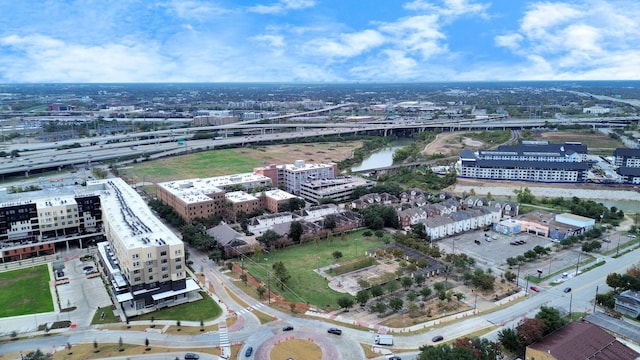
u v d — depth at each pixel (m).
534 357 163.75
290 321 199.62
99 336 188.38
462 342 163.75
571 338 168.25
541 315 182.12
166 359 171.50
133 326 196.00
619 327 186.38
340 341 183.25
